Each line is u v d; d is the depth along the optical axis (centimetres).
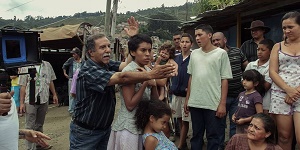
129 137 267
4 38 191
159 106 266
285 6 724
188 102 402
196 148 407
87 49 291
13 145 210
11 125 209
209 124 387
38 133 229
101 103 286
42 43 1184
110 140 283
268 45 386
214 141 388
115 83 260
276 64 334
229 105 458
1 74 187
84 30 1123
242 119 373
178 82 487
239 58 459
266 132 282
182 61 486
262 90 379
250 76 371
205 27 385
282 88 320
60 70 1402
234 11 765
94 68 273
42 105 520
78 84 288
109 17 1094
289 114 322
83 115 288
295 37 318
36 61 217
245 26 970
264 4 680
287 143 332
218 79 381
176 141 534
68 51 1388
